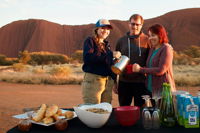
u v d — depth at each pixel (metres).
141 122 2.25
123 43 4.01
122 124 2.13
